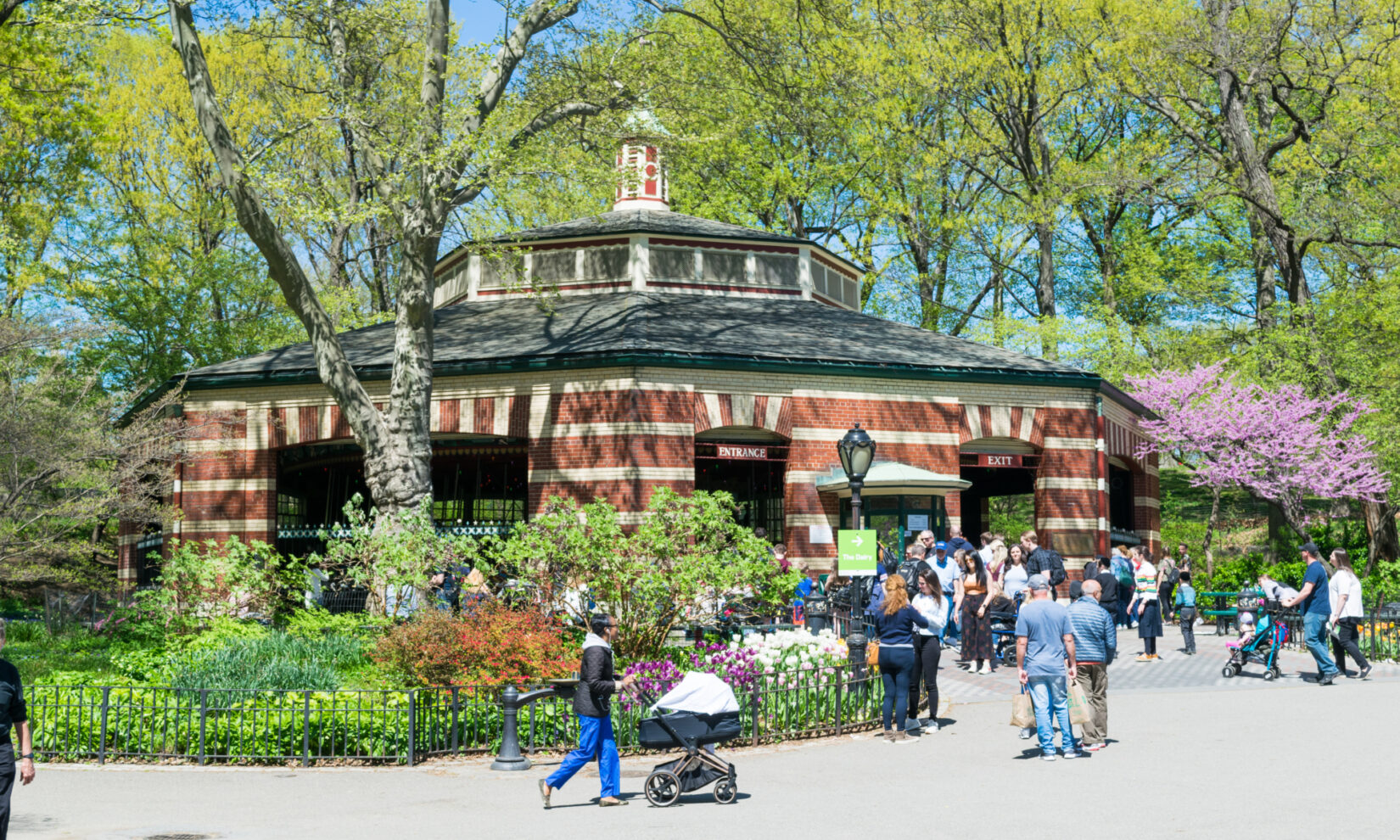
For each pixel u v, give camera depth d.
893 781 10.19
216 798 9.97
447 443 23.38
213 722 12.01
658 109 22.33
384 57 21.45
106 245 34.12
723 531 14.41
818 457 22.66
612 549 13.59
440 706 12.17
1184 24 31.81
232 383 23.33
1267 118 36.44
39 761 11.97
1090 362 35.44
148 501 21.38
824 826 8.34
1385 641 18.70
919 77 32.09
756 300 27.03
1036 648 11.13
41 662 16.56
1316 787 9.12
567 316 24.58
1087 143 41.41
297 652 14.23
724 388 22.12
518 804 9.67
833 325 25.64
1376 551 29.80
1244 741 11.42
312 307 19.48
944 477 22.05
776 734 12.81
